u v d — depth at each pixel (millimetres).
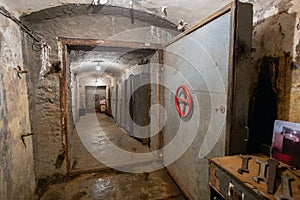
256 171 947
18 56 1658
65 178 2285
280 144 1058
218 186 1056
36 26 2037
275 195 725
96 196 1951
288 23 1138
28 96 1879
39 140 2150
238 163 1058
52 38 2104
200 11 1911
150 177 2336
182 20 2145
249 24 1147
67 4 1815
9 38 1486
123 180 2266
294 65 1112
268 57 1283
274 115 1244
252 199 792
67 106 2248
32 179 1899
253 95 1409
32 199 1849
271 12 1251
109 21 2219
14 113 1512
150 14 2084
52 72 2135
